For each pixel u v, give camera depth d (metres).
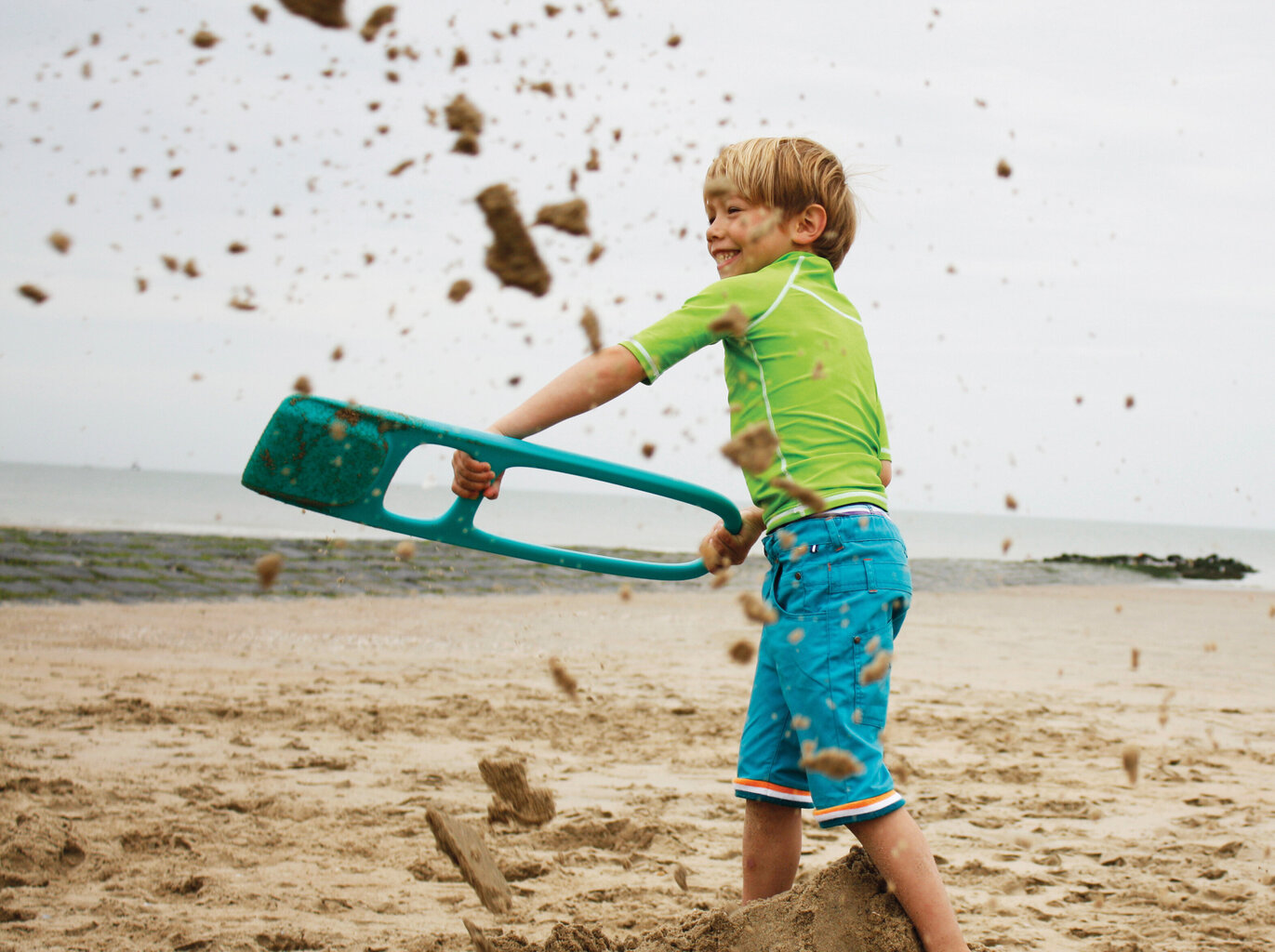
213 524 30.31
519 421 1.70
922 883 1.65
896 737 4.62
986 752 4.38
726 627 9.26
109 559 11.70
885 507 1.88
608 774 3.86
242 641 7.18
